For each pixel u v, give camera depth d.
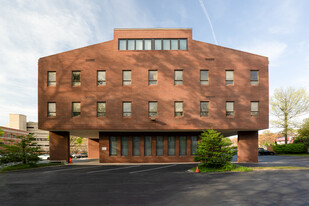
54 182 11.61
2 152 18.95
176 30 23.19
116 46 22.88
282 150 40.75
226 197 8.25
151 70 22.69
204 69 22.67
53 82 22.55
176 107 22.25
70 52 22.78
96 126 21.89
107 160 23.39
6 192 9.29
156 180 12.05
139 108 22.08
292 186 10.13
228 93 22.39
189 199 8.01
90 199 8.07
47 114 22.06
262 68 22.80
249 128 22.02
